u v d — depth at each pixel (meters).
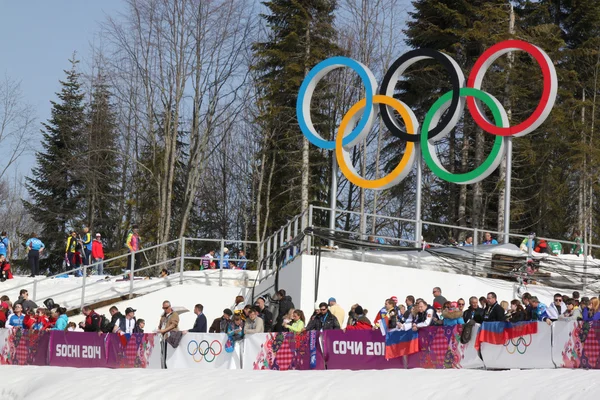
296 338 28.17
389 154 70.31
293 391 24.45
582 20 66.56
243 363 29.11
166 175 62.06
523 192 64.38
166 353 30.53
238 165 78.50
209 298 39.47
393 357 26.77
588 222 62.28
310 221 34.75
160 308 39.22
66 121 81.25
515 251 36.38
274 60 62.81
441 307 29.39
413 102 63.84
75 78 83.06
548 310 28.16
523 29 63.41
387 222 70.81
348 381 24.27
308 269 33.78
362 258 35.09
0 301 37.44
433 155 38.50
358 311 29.56
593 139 61.69
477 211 59.06
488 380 22.28
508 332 25.02
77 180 79.94
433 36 61.22
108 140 78.12
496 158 37.28
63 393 27.80
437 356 26.09
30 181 80.50
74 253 47.88
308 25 62.00
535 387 21.08
